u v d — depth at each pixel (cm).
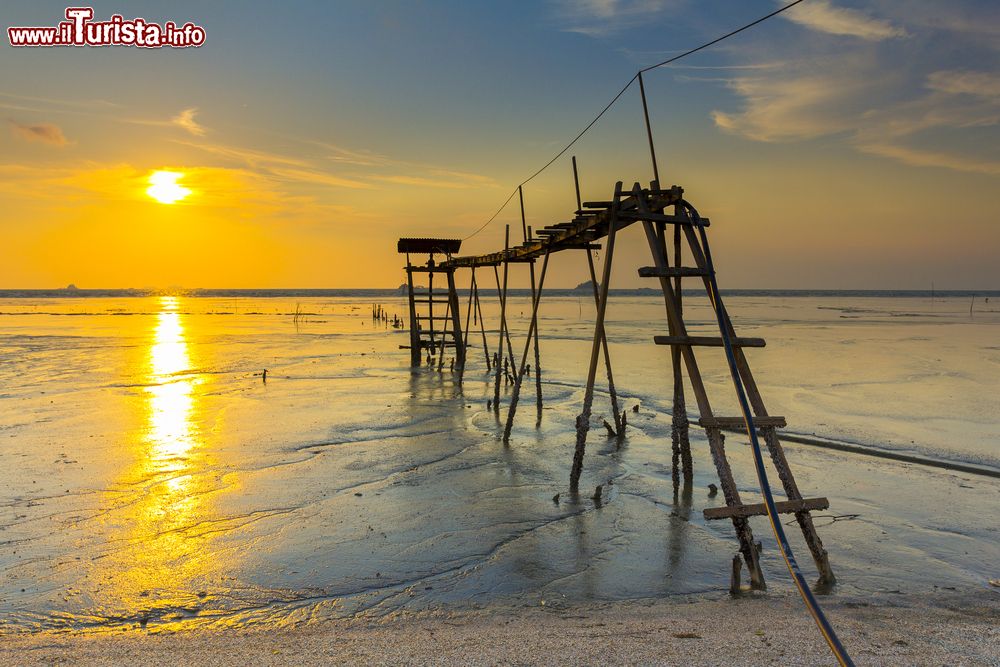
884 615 697
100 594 795
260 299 18962
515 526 1034
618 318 8219
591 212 1217
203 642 649
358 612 757
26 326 5931
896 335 4959
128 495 1155
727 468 846
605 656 586
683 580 844
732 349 858
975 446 1487
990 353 3519
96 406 1970
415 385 2522
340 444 1546
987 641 614
